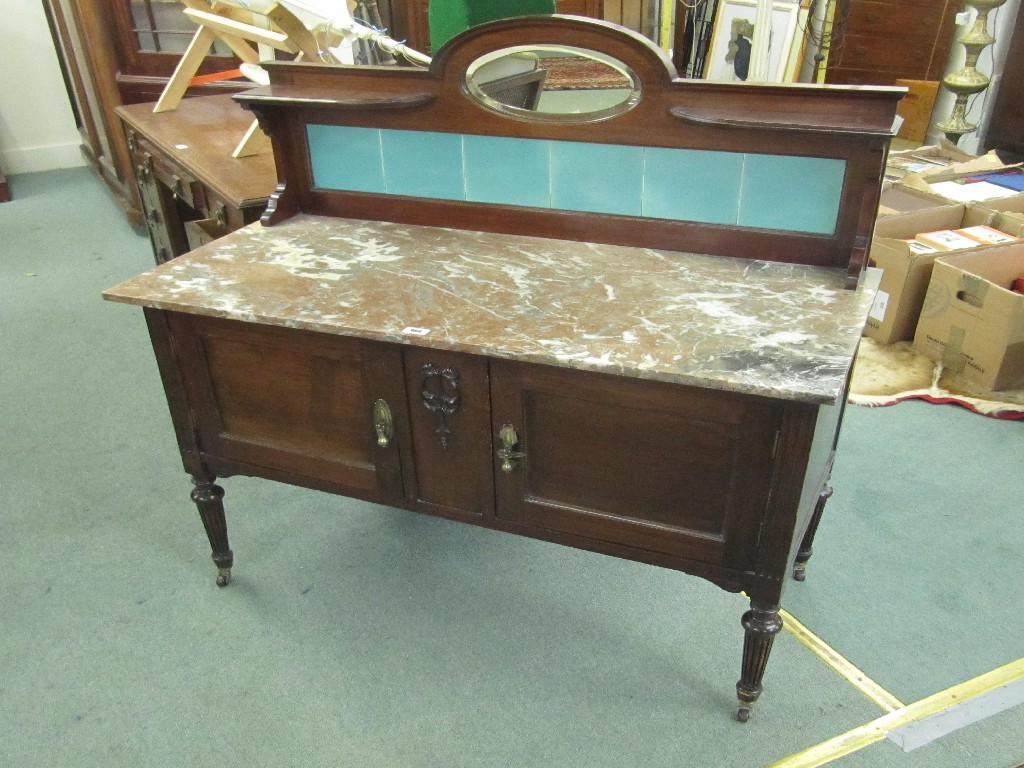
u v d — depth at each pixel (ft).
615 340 3.77
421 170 5.18
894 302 8.39
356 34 5.86
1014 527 6.13
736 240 4.62
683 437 3.84
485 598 5.63
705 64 14.65
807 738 4.58
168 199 8.63
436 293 4.33
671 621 5.41
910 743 4.53
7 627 5.41
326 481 4.89
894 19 13.52
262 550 6.10
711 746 4.55
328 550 6.11
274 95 5.13
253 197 6.04
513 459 4.21
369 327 3.98
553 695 4.89
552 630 5.35
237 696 4.91
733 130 4.33
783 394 3.33
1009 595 5.51
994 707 4.73
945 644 5.15
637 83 4.45
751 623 4.21
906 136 14.06
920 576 5.69
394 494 4.70
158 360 4.85
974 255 8.15
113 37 11.15
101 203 13.60
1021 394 7.72
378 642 5.29
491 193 5.08
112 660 5.16
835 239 4.41
